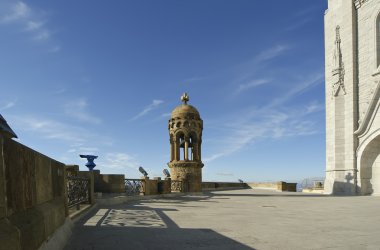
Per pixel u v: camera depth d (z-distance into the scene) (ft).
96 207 48.21
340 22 103.30
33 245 13.69
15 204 12.64
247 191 129.90
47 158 19.69
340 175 98.73
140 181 75.92
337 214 40.78
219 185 162.40
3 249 9.90
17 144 13.01
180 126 98.17
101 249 20.31
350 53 99.04
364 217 37.55
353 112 96.78
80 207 40.86
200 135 100.73
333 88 102.42
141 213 40.70
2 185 10.77
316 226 30.27
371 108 91.81
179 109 99.86
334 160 100.01
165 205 54.03
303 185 142.82
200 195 94.12
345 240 23.44
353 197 81.05
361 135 94.22
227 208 49.21
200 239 23.71
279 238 24.22
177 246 21.35
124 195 66.08
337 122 100.68
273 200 69.87
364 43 96.32
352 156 95.76
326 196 87.56
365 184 93.66
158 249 20.49
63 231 22.57
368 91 93.66
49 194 20.07
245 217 37.40
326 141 104.88
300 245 21.76
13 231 10.90
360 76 96.94
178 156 98.17
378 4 92.22
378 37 92.68
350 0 100.27
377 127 90.12
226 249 20.58
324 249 20.57
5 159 11.48
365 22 96.37
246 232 26.84
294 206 53.36
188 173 95.81
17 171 12.99
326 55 108.37
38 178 17.06
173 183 92.07
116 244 21.74
